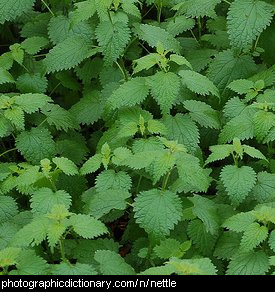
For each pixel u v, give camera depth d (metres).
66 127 5.27
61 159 4.35
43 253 4.21
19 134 4.97
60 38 5.50
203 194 4.93
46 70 5.28
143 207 3.89
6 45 6.41
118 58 5.29
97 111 5.35
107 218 4.62
